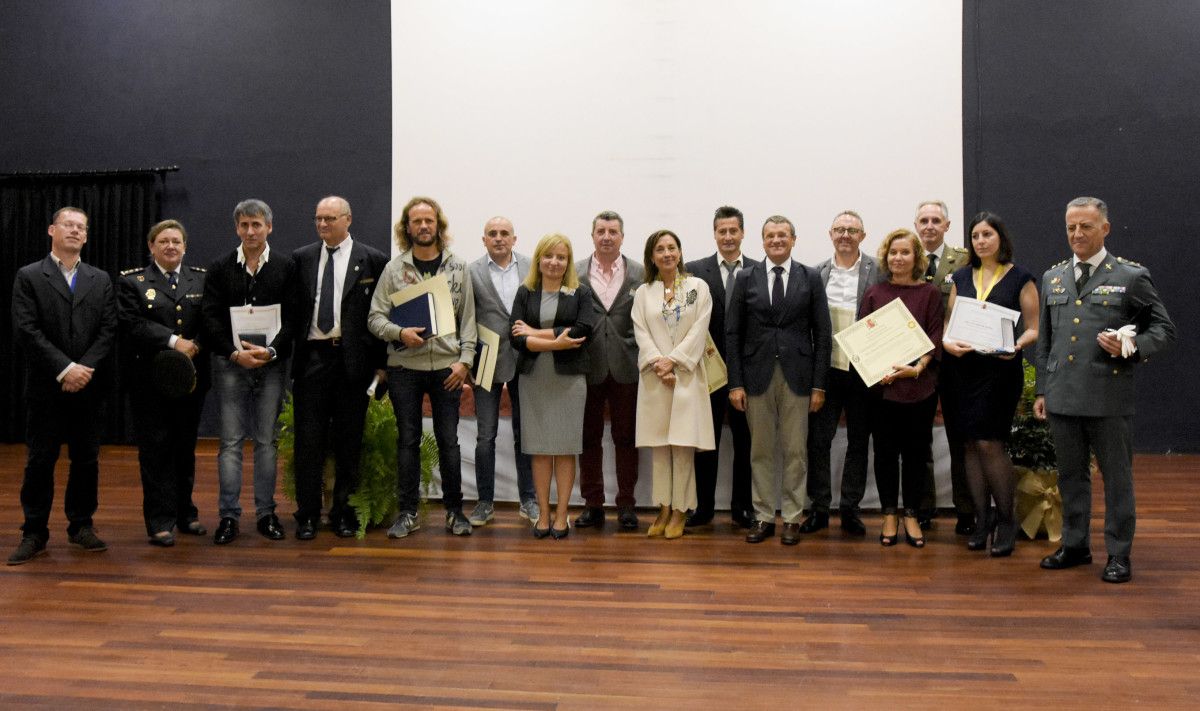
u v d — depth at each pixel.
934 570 3.26
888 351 3.61
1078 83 6.49
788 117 6.52
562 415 3.74
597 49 6.71
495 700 2.07
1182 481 5.29
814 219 6.50
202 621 2.65
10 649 2.41
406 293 3.71
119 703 2.06
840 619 2.67
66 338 3.42
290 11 7.19
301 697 2.09
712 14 6.57
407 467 3.81
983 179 6.56
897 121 6.44
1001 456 3.52
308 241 7.20
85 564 3.33
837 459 4.40
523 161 6.80
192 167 7.34
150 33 7.37
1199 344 6.46
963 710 2.01
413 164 6.95
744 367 3.80
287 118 7.21
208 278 3.75
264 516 3.82
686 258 6.62
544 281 3.82
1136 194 6.48
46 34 7.48
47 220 7.43
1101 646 2.43
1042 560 3.36
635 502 4.46
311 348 3.77
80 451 3.55
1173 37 6.43
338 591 2.96
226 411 3.76
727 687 2.14
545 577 3.14
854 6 6.45
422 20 6.92
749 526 4.07
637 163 6.67
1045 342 3.39
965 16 6.52
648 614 2.71
